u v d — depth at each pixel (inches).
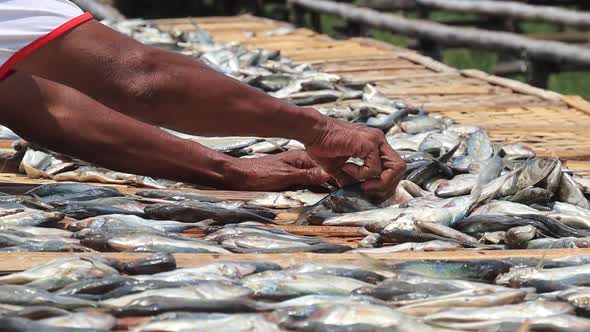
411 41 535.5
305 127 170.6
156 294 120.4
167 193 180.9
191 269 130.3
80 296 122.3
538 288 130.0
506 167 199.2
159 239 145.4
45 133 173.6
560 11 459.2
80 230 153.2
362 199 172.2
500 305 120.0
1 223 153.6
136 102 164.7
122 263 133.3
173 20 514.0
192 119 167.3
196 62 167.3
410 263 135.3
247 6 709.3
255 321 111.2
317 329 110.9
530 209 167.8
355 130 173.3
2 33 160.7
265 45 413.1
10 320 110.3
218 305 117.5
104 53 163.3
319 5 574.2
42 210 162.6
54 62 163.3
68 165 202.2
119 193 180.5
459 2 503.5
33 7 161.6
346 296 122.6
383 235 156.9
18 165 208.1
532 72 432.8
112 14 525.0
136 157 178.2
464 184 183.0
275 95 280.7
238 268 131.2
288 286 125.0
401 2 647.1
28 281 126.7
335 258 140.3
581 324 113.5
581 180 188.4
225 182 185.6
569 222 165.0
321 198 182.5
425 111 266.4
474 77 326.0
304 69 332.2
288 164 189.2
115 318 115.5
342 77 310.3
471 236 161.6
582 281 131.2
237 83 167.6
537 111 274.5
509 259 140.8
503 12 481.7
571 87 576.1
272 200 180.4
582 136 244.1
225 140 213.5
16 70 170.2
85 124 175.0
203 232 159.5
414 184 184.1
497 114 270.5
